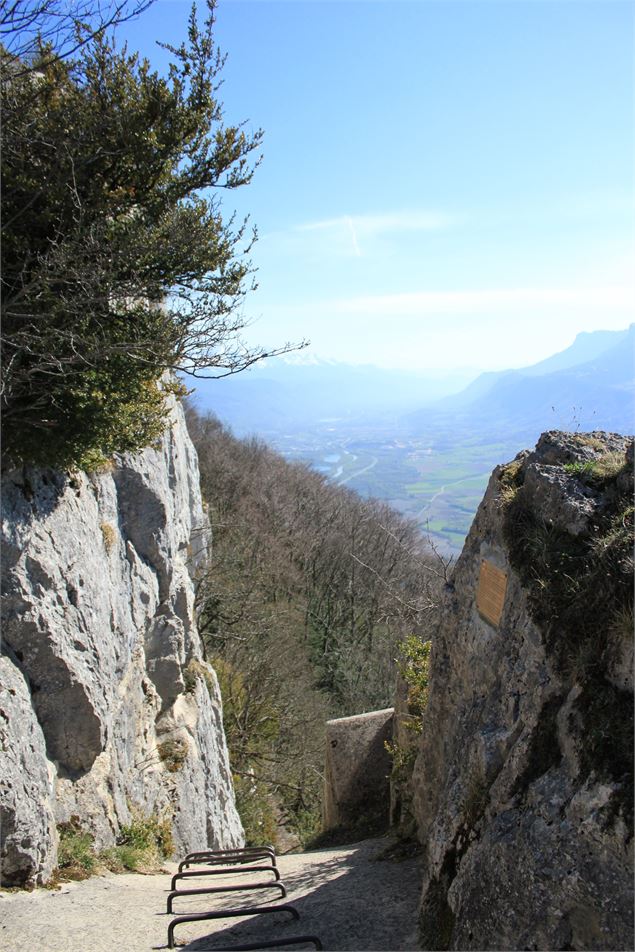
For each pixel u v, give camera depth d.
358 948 6.17
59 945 6.70
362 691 37.25
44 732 10.19
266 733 32.41
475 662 7.57
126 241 9.56
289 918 7.17
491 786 5.73
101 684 11.30
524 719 5.77
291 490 63.41
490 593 7.48
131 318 10.43
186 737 15.84
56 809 9.88
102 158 9.98
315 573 48.44
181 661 16.28
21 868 8.45
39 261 9.05
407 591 35.69
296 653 39.19
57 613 10.41
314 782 30.47
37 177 9.62
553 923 4.51
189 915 7.33
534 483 6.98
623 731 4.71
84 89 9.87
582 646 5.42
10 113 9.33
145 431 11.89
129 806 12.37
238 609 32.56
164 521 15.54
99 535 12.61
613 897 4.22
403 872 8.35
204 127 10.48
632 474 6.20
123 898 8.42
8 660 9.52
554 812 4.84
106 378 9.91
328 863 9.63
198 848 15.07
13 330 9.34
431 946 5.78
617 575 5.42
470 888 5.38
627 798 4.37
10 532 9.64
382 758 13.49
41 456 9.98
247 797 27.05
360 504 64.50
